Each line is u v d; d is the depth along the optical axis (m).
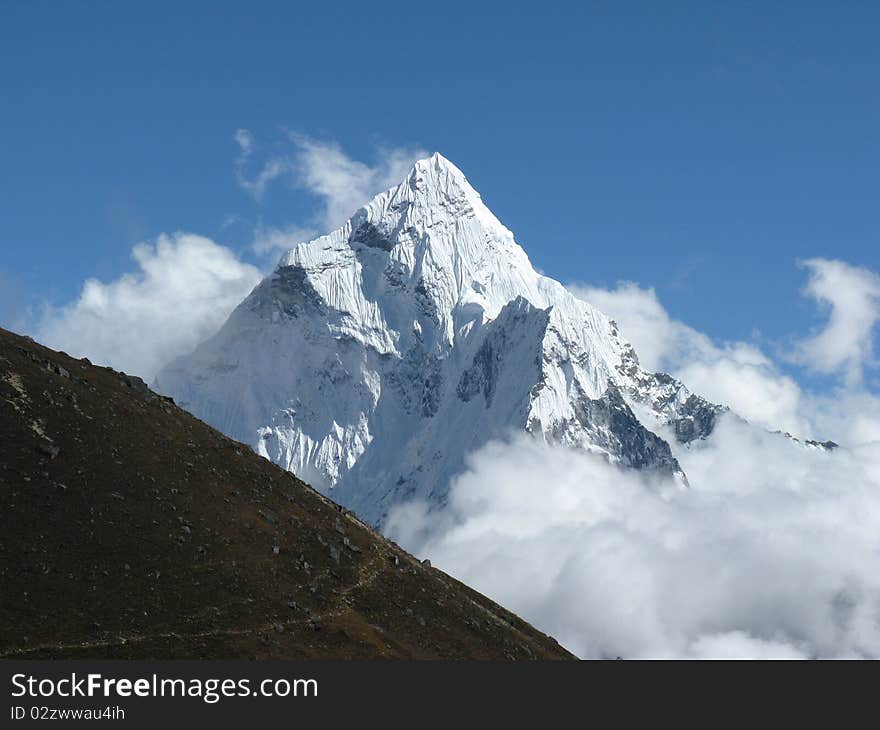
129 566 137.50
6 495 136.88
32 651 121.38
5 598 125.31
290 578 152.12
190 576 141.50
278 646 137.00
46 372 162.00
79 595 130.38
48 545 134.00
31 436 146.75
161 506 149.75
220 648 131.88
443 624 163.12
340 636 144.88
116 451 154.38
